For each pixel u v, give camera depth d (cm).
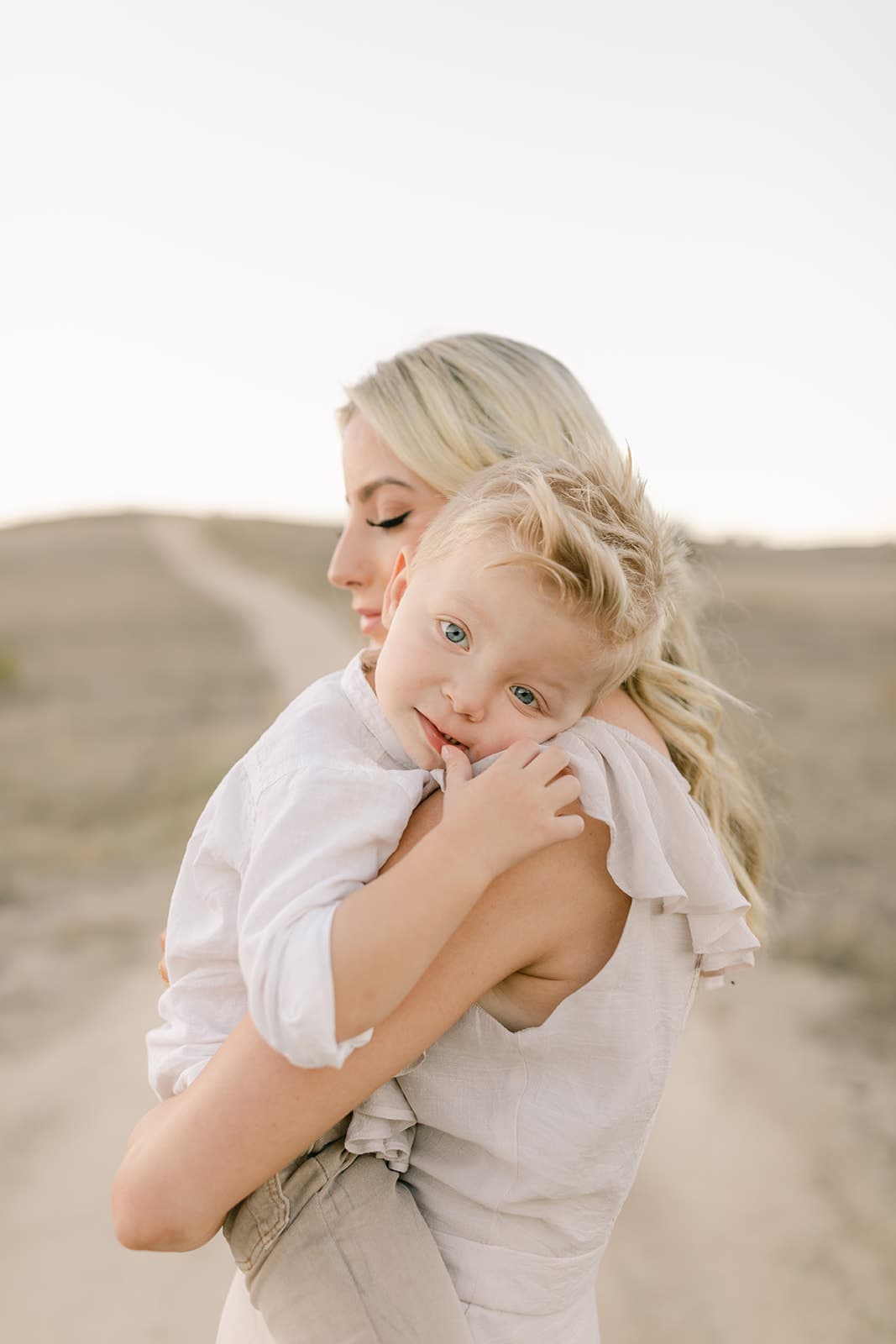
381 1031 143
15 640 3559
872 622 3528
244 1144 141
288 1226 153
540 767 150
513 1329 157
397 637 164
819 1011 693
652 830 160
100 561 6694
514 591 154
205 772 1561
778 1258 453
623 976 156
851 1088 590
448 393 230
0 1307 450
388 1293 148
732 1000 719
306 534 8500
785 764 1389
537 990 158
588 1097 156
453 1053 156
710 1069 627
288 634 3584
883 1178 502
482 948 149
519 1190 155
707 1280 442
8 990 784
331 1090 142
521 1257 158
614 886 159
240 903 149
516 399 231
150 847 1194
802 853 1004
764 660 2683
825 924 816
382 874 142
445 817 144
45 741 1933
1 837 1263
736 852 218
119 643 3447
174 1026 167
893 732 1683
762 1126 561
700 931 170
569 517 151
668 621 197
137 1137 153
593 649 157
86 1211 515
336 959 134
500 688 158
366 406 237
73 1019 727
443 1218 159
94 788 1511
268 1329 160
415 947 136
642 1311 424
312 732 163
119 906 983
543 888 152
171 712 2217
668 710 193
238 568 6328
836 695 2092
